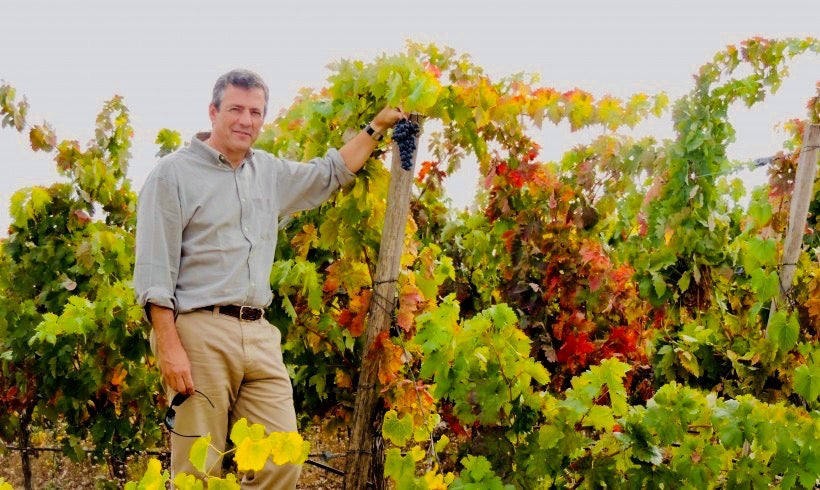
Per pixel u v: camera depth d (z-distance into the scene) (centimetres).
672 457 256
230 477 179
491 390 258
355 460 291
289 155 363
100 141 484
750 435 242
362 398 291
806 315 352
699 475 242
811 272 384
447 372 266
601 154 429
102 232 440
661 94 405
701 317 443
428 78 277
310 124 329
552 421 253
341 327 350
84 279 461
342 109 306
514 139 385
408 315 295
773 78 386
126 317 407
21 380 446
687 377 417
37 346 438
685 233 407
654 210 420
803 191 328
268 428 246
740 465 246
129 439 437
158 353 235
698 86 400
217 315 240
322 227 324
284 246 392
